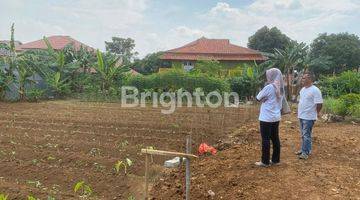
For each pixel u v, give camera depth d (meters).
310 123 8.30
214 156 8.98
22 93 24.28
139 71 47.66
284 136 11.27
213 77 25.67
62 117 15.64
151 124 13.67
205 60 34.38
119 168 8.36
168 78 25.09
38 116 15.93
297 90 30.19
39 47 46.91
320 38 57.56
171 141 10.95
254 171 7.45
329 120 15.45
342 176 7.18
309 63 31.66
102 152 9.63
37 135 11.73
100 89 26.77
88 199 6.68
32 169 8.32
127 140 11.08
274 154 7.89
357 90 22.53
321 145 10.04
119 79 26.97
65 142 10.59
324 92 24.14
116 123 13.92
